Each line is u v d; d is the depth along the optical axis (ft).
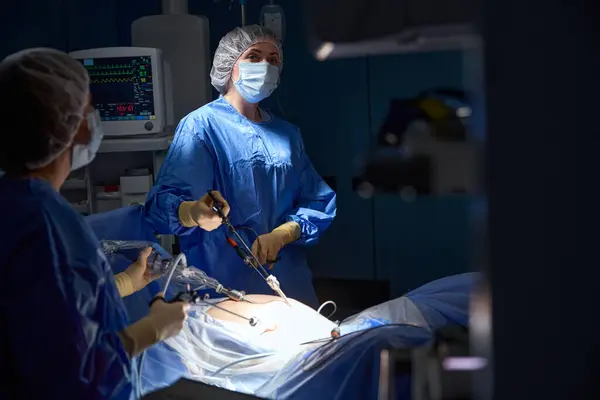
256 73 7.00
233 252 7.07
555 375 2.22
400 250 9.46
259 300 6.15
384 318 5.48
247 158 7.20
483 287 2.31
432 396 2.83
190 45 9.16
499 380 2.25
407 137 2.58
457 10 2.23
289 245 7.50
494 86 2.13
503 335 2.23
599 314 2.18
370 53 2.56
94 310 3.63
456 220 9.18
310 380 4.42
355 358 4.37
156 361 5.10
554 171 2.15
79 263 3.58
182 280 5.42
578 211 2.15
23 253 3.45
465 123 2.49
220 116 7.29
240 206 7.16
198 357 5.32
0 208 3.56
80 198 9.11
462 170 2.48
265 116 7.75
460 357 2.96
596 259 2.17
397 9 2.30
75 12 9.98
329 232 9.71
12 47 10.04
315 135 9.59
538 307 2.20
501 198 2.17
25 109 3.67
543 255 2.18
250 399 3.92
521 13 2.10
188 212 6.29
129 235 6.14
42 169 3.92
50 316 3.38
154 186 6.79
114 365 3.55
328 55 2.61
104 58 8.45
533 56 2.11
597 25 2.09
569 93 2.11
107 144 8.46
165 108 8.80
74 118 3.85
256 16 9.64
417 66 7.29
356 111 9.29
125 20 10.02
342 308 9.08
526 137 2.13
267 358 5.11
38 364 3.37
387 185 2.60
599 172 2.13
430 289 5.85
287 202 7.56
